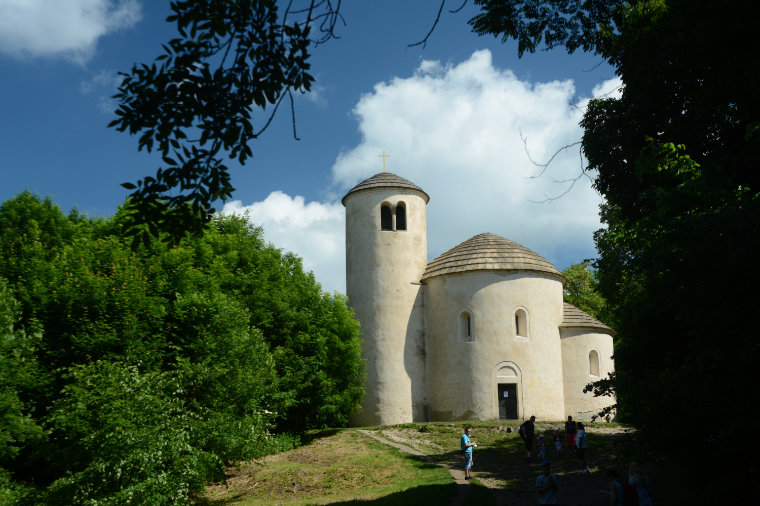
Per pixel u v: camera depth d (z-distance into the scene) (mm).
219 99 8219
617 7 12734
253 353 20984
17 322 18250
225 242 29625
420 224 38000
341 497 18078
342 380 30984
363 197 37719
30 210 24609
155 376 16297
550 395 32719
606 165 22156
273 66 8305
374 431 29672
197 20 7895
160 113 8148
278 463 23172
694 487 11258
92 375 15406
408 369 35188
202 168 8781
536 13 11664
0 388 15266
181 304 19953
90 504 14008
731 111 13086
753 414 9047
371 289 36312
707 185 11234
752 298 8742
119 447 14625
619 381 11727
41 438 15594
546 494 13641
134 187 8711
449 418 33188
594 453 23672
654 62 16328
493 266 33844
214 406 18781
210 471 17812
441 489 17469
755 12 8164
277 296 28750
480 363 32656
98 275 19125
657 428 10531
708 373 9742
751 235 8641
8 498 14742
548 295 34125
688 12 8961
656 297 10516
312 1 7324
